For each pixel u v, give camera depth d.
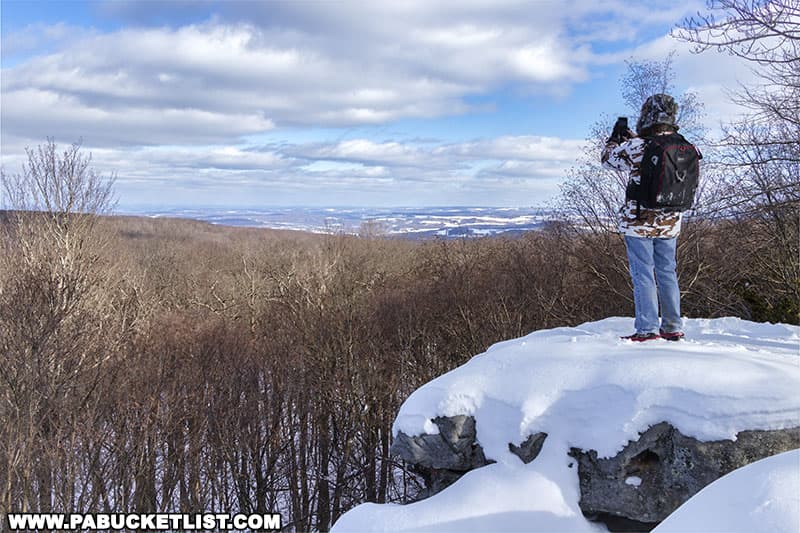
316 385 18.39
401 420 4.52
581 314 16.48
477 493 3.79
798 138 8.80
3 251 16.42
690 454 3.53
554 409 3.96
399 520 3.77
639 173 4.41
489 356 4.66
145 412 15.38
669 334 4.51
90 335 15.86
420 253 26.58
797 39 6.90
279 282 22.00
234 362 18.22
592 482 3.76
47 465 13.51
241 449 17.08
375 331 19.45
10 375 13.90
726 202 9.52
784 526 1.84
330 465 19.75
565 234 15.88
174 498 16.41
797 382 3.52
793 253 10.56
